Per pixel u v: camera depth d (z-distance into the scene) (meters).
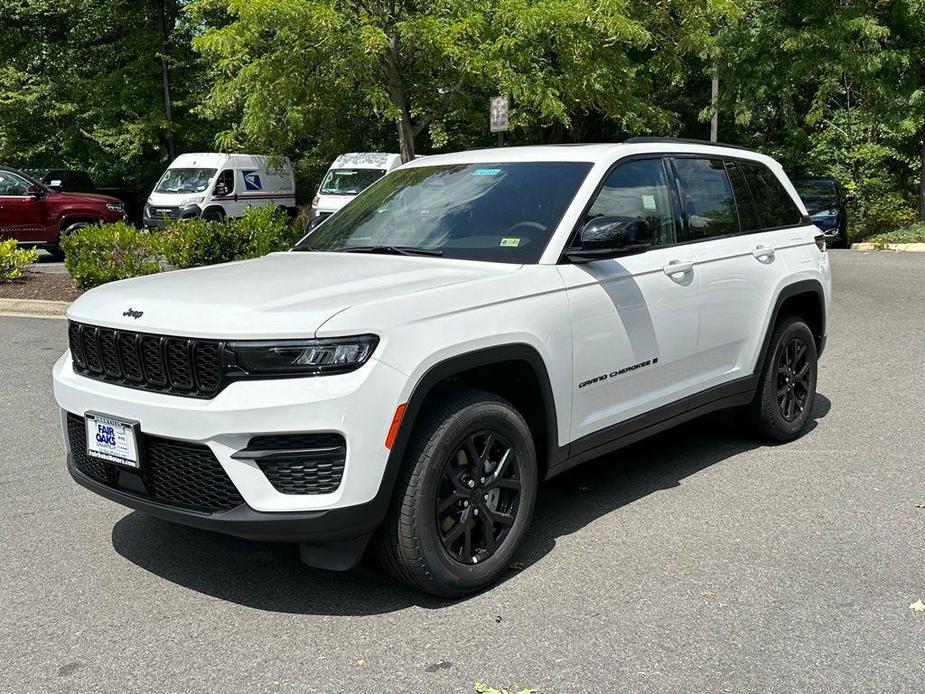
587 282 4.23
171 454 3.47
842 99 26.19
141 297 3.71
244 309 3.39
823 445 5.82
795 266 5.74
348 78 12.95
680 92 28.44
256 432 3.24
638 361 4.54
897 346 8.95
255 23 11.89
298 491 3.33
